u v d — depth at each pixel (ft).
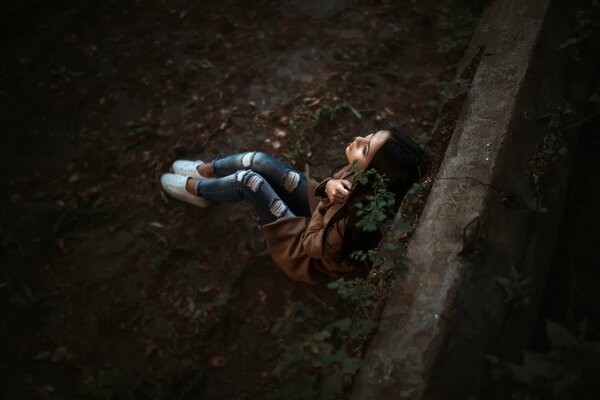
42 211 12.16
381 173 8.69
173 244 11.70
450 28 14.79
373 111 13.37
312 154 12.78
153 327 10.67
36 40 15.28
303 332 10.32
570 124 10.68
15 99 14.11
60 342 10.46
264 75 14.42
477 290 8.29
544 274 9.16
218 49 15.11
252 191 10.25
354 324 8.80
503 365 8.01
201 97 14.14
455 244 8.61
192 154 13.14
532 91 10.50
